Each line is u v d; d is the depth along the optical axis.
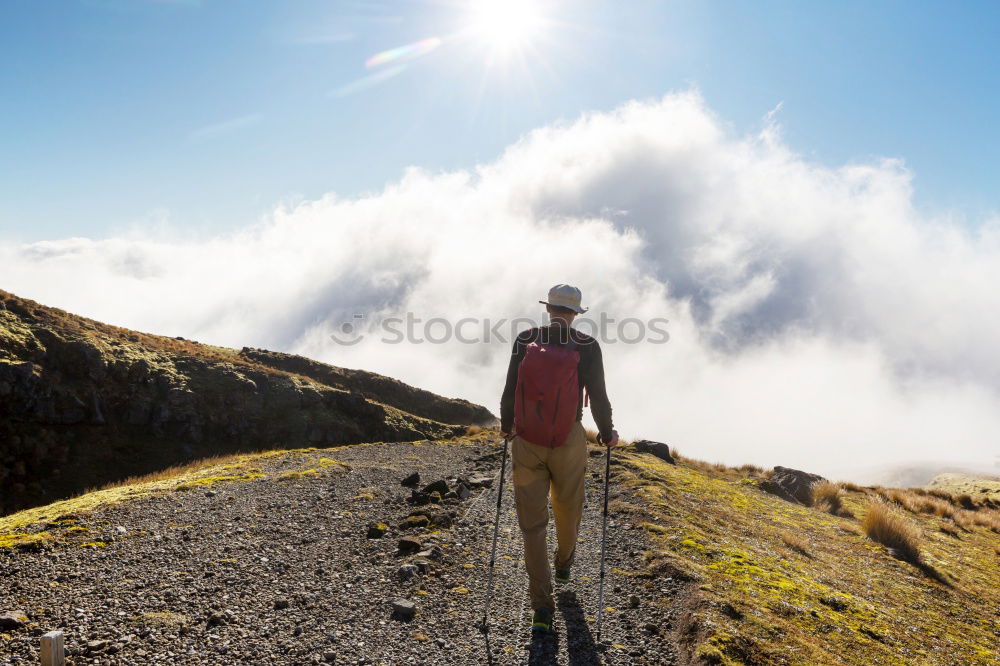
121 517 7.18
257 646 4.16
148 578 5.24
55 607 4.50
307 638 4.34
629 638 4.70
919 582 8.90
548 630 4.56
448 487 9.78
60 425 47.62
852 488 19.88
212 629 4.36
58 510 7.97
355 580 5.58
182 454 50.62
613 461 14.77
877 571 9.10
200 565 5.68
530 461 4.46
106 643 3.99
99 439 48.50
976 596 8.85
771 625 5.19
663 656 4.45
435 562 6.14
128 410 51.59
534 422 4.34
